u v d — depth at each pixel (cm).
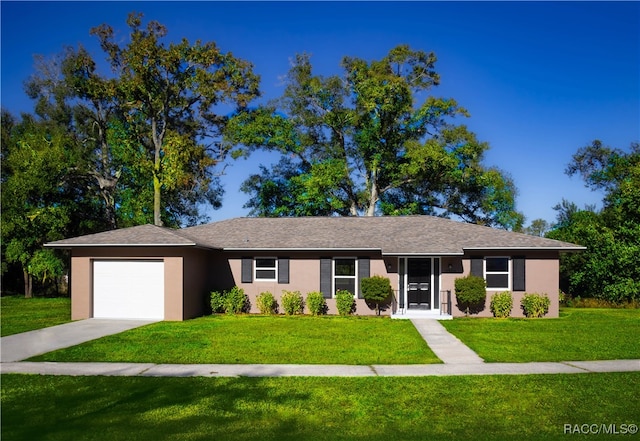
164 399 1030
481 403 999
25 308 2850
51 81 4544
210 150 4288
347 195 4225
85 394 1066
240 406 984
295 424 889
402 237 2575
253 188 4462
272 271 2562
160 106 4097
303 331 1897
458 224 2753
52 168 3672
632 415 929
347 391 1081
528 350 1515
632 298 2961
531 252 2433
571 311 2670
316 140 4316
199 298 2466
